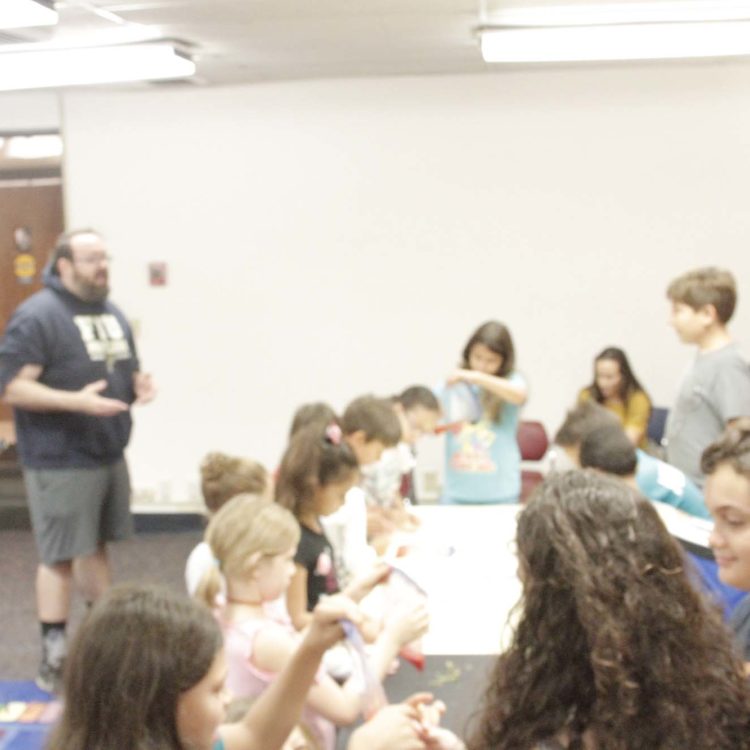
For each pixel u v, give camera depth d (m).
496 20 3.42
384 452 3.01
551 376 5.03
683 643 0.97
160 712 1.07
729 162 4.75
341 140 4.98
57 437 3.23
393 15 3.36
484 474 3.54
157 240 5.17
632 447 2.35
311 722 1.83
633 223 4.86
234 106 5.02
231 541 1.91
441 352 5.09
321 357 5.17
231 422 5.27
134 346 3.58
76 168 5.17
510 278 4.99
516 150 4.88
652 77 4.73
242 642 1.86
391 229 5.03
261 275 5.14
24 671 3.53
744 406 2.92
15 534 5.32
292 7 3.21
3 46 3.78
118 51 3.71
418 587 1.92
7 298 5.36
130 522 3.56
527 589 1.02
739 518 1.26
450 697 1.92
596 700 0.96
